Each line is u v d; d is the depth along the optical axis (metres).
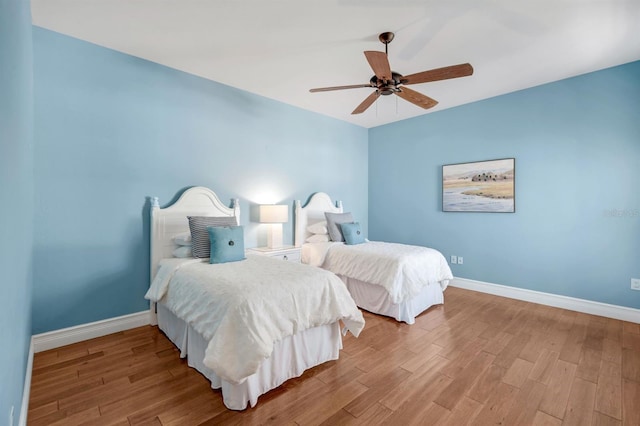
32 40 2.22
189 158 3.13
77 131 2.48
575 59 2.83
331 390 1.85
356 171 5.13
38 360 2.18
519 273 3.65
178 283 2.32
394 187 4.97
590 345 2.44
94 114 2.56
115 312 2.70
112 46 2.61
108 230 2.65
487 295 3.82
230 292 1.82
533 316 3.09
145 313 2.87
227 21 2.25
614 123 2.98
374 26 2.30
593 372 2.04
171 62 2.90
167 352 2.32
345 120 4.87
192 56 2.78
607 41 2.51
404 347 2.42
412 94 2.57
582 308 3.19
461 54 2.72
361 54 2.74
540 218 3.47
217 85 3.34
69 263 2.46
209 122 3.28
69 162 2.45
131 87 2.76
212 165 3.31
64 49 2.42
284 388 1.87
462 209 4.12
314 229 4.14
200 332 1.88
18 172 1.34
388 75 2.22
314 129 4.43
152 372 2.04
